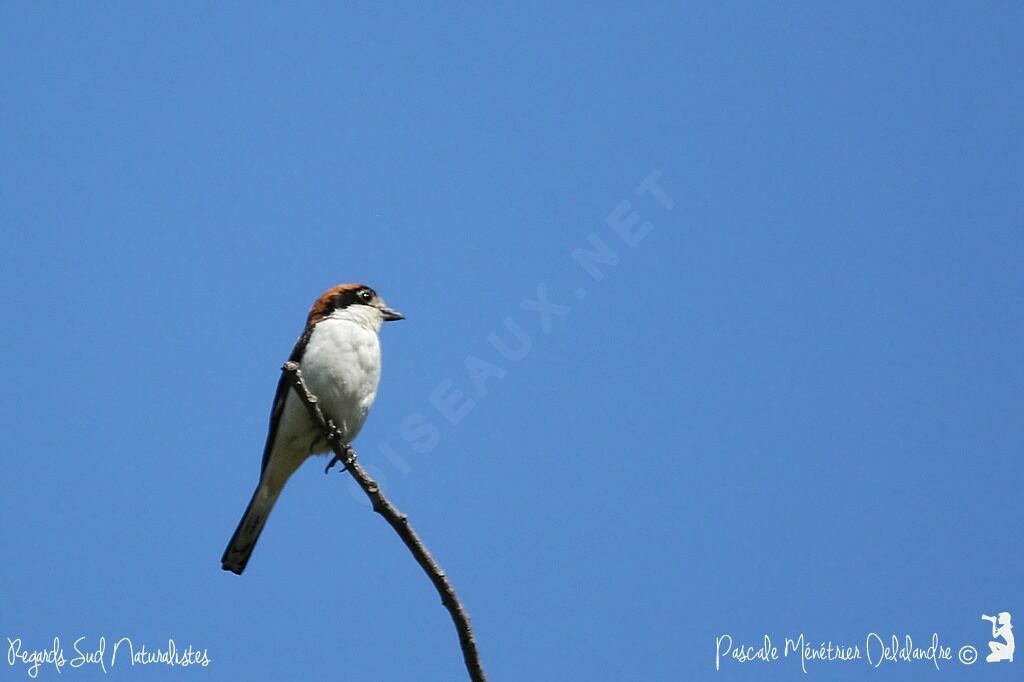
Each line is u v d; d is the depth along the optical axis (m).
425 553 8.81
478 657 8.73
